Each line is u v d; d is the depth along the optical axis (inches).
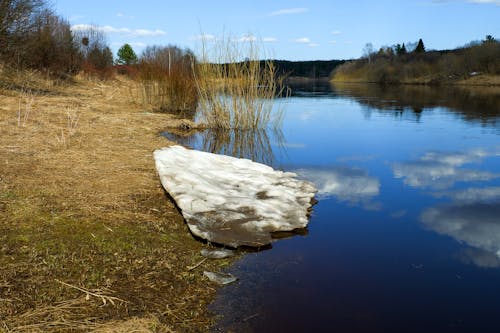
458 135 405.4
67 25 772.6
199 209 169.2
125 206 173.0
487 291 128.5
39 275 117.6
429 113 593.3
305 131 430.0
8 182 181.3
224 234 156.0
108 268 126.0
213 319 109.5
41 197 169.9
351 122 498.3
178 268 132.2
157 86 539.5
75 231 145.7
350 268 141.0
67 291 112.5
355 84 1856.5
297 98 906.1
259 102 429.7
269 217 174.4
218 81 421.4
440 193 225.0
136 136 318.7
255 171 239.0
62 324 99.1
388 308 118.3
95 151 253.4
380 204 207.0
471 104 721.0
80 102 469.1
